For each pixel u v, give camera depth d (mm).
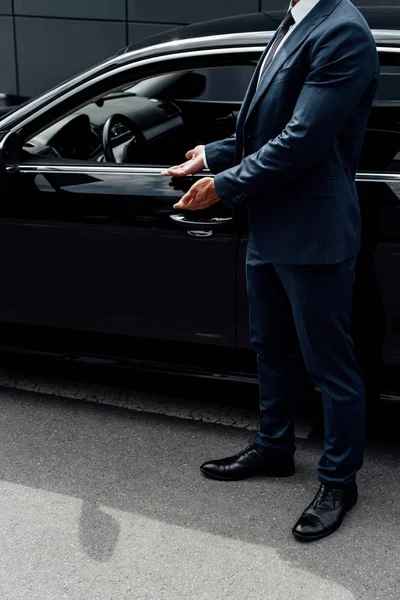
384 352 2777
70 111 3084
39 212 3094
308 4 2186
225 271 2879
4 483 2826
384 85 2658
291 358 2688
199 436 3152
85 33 7574
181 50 2908
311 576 2375
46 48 7727
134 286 3037
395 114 2656
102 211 2994
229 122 3141
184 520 2633
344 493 2607
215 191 2357
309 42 2170
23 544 2506
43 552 2471
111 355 3229
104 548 2490
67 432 3178
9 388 3531
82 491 2785
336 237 2318
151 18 7355
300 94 2184
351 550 2490
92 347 3248
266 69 2301
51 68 7777
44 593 2301
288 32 2238
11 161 3010
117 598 2281
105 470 2916
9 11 7691
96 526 2596
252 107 2305
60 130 3182
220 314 2949
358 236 2408
